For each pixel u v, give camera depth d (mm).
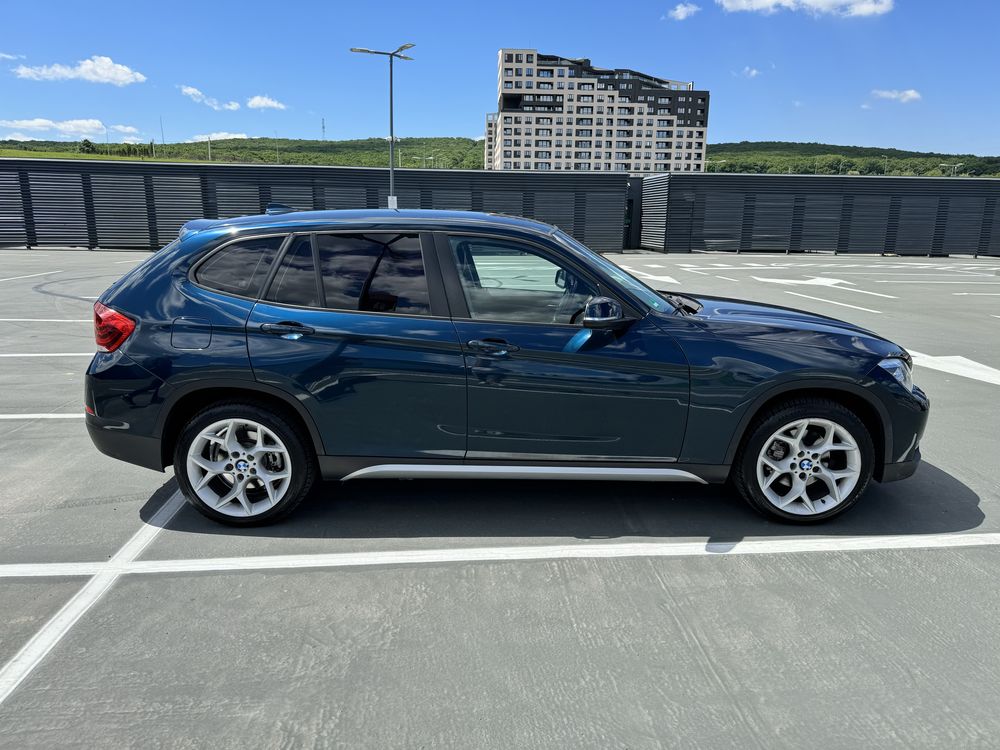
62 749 2014
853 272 21562
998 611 2779
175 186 30906
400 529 3512
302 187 31781
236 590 2924
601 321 3211
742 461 3504
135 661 2436
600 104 175250
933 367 7547
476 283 3404
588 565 3152
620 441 3422
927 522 3607
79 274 17203
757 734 2090
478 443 3416
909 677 2367
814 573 3080
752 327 3477
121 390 3389
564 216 33188
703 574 3074
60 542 3354
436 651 2508
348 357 3316
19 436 4957
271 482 3482
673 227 32406
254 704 2217
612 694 2273
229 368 3324
